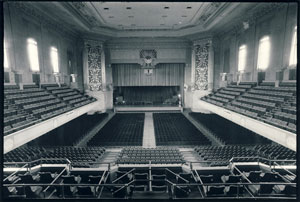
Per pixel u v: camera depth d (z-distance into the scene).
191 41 25.83
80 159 10.77
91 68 24.53
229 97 18.28
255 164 7.74
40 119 11.24
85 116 23.33
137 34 24.08
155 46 26.55
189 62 26.81
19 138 8.93
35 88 15.45
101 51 24.97
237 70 19.75
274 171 7.26
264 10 15.20
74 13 16.23
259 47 16.31
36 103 13.60
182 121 21.50
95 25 21.25
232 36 20.69
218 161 9.80
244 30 18.38
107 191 6.51
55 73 18.73
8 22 12.89
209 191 6.24
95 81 24.89
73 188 6.41
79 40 23.81
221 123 19.89
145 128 19.16
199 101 23.00
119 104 32.00
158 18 18.89
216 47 23.89
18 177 6.95
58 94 17.56
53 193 6.42
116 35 24.05
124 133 17.38
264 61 15.77
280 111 11.56
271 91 14.05
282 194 6.08
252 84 16.88
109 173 7.55
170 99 32.56
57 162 10.38
